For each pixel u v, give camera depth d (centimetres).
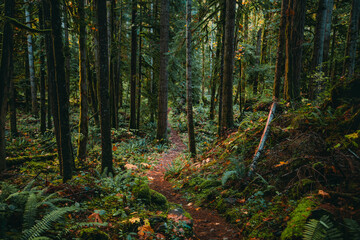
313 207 337
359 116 445
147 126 1747
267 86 1390
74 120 1636
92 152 1039
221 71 1073
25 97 1869
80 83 838
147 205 477
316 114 525
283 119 637
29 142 1132
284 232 322
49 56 617
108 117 698
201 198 579
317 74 686
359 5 834
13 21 555
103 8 627
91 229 325
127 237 332
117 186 575
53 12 506
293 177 458
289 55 761
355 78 538
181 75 2047
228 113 1003
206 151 1009
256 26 1784
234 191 535
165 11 1291
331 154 430
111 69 1434
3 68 591
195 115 2055
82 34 771
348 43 862
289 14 752
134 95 1531
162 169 962
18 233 287
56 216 305
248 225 397
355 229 260
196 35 1127
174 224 394
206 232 416
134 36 1460
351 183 358
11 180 600
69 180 562
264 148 594
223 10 1051
